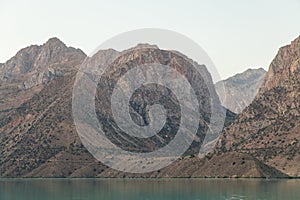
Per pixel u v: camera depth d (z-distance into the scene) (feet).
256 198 626.64
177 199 635.66
